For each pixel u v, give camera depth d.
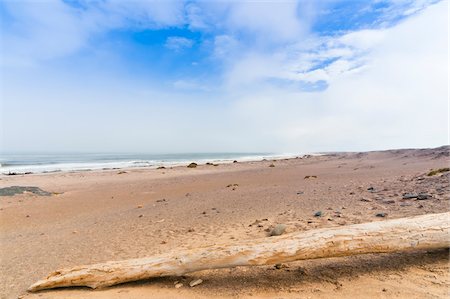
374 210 6.39
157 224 7.34
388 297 2.98
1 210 11.12
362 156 45.09
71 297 3.57
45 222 8.92
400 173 14.39
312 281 3.49
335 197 8.72
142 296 3.48
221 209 8.62
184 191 14.41
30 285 4.05
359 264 3.79
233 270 4.01
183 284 3.75
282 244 3.69
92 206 11.48
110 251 5.34
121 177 23.97
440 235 3.67
